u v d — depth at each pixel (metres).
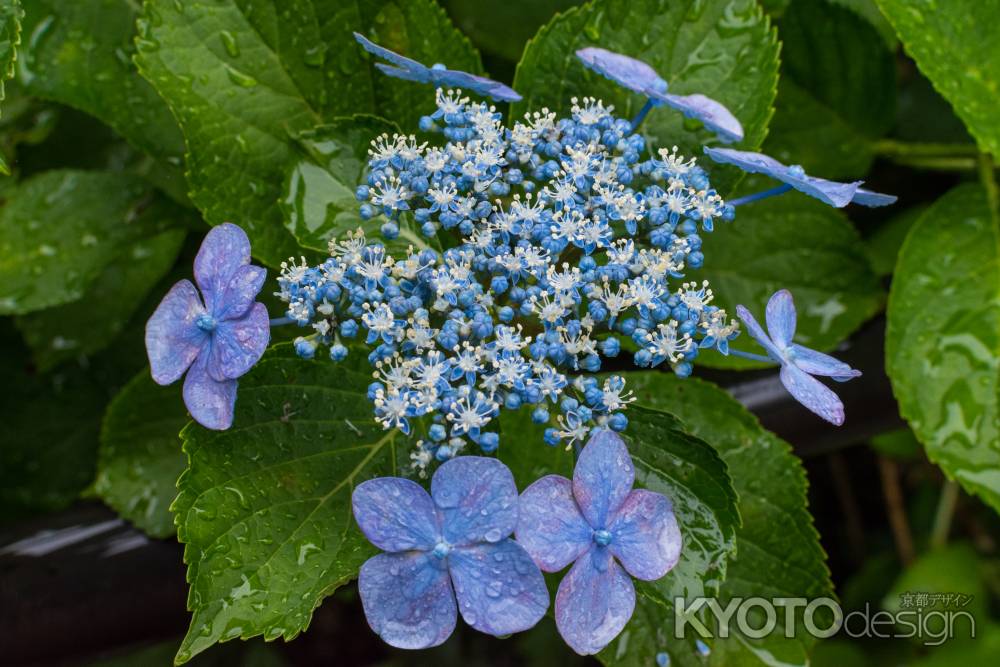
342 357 0.34
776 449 0.41
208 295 0.34
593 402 0.34
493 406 0.34
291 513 0.36
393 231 0.36
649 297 0.35
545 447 0.39
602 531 0.33
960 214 0.43
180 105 0.38
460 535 0.33
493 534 0.33
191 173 0.38
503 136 0.37
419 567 0.33
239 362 0.34
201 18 0.39
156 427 0.44
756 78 0.40
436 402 0.34
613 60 0.38
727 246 0.45
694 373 0.43
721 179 0.39
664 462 0.35
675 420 0.35
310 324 0.35
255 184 0.39
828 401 0.34
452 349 0.34
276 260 0.39
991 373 0.42
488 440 0.34
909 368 0.42
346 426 0.37
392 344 0.34
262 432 0.36
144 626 0.42
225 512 0.35
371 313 0.34
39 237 0.45
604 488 0.33
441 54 0.40
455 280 0.34
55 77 0.42
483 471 0.33
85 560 0.42
